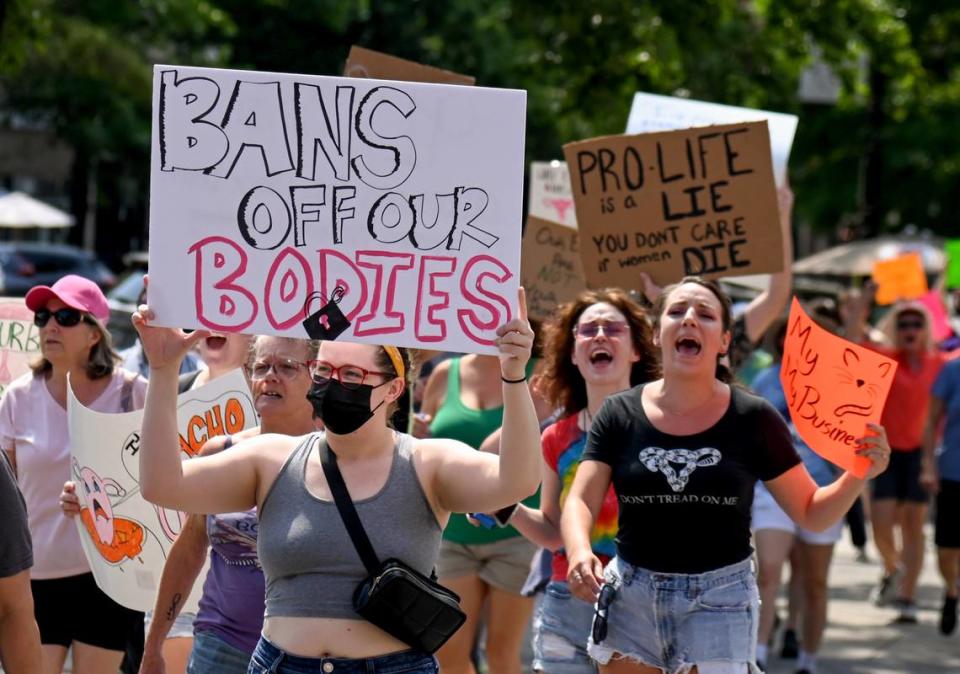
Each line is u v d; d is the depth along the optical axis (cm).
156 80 1514
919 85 8569
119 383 2261
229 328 1509
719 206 2656
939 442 4069
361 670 1432
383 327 1505
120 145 11719
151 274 1507
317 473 1474
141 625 2373
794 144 10438
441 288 1509
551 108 7144
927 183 10919
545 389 2236
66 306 2205
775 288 2759
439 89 1510
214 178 1516
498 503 1448
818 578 3241
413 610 1422
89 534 1930
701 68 6769
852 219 10506
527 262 3203
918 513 4075
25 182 15725
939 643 3769
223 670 1767
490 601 2481
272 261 1514
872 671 3409
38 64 10612
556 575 2086
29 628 1559
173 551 1836
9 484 1539
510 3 6341
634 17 6053
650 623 1825
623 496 1852
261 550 1474
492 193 1505
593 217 2689
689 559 1816
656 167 2669
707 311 1862
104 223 15025
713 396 1861
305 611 1440
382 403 1476
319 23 11956
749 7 7356
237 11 11762
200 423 1936
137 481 1909
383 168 1514
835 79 8138
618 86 6203
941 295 5981
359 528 1441
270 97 1517
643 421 1866
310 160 1519
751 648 1820
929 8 8581
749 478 1833
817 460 3192
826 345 1859
